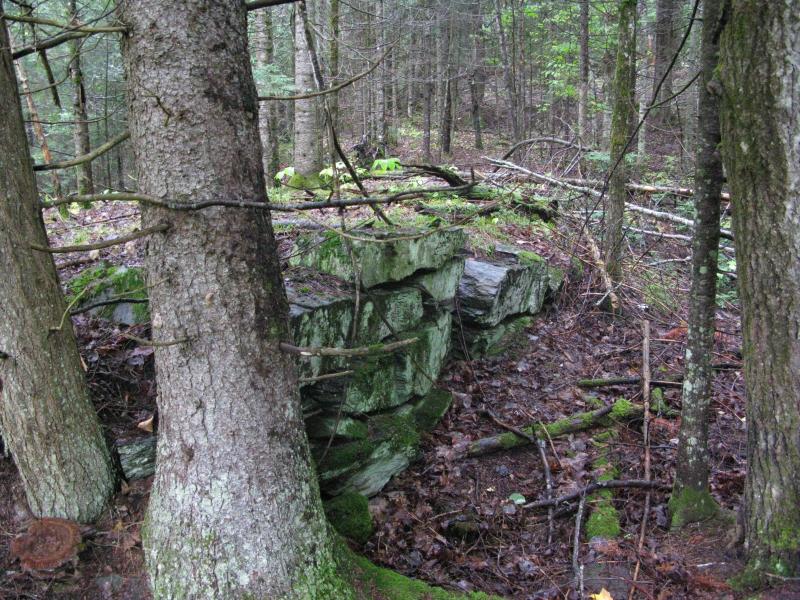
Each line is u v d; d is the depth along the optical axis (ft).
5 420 10.23
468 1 60.08
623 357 22.03
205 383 8.84
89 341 14.07
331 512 12.91
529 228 26.91
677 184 33.01
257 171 9.05
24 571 9.99
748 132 9.19
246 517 9.03
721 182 11.69
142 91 8.34
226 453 8.95
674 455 16.01
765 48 8.73
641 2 51.19
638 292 25.94
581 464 15.67
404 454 15.17
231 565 9.02
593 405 18.79
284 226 18.98
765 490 10.19
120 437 12.21
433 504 14.58
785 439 9.77
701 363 12.32
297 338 12.80
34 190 10.17
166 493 9.34
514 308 22.00
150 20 8.15
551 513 14.02
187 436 9.05
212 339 8.74
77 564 10.18
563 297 25.14
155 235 8.70
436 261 17.92
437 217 21.79
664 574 11.41
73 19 9.45
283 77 37.22
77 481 10.60
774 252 9.26
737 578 10.53
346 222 19.53
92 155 9.25
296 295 13.97
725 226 28.07
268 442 9.19
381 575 10.83
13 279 9.80
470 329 20.38
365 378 14.76
